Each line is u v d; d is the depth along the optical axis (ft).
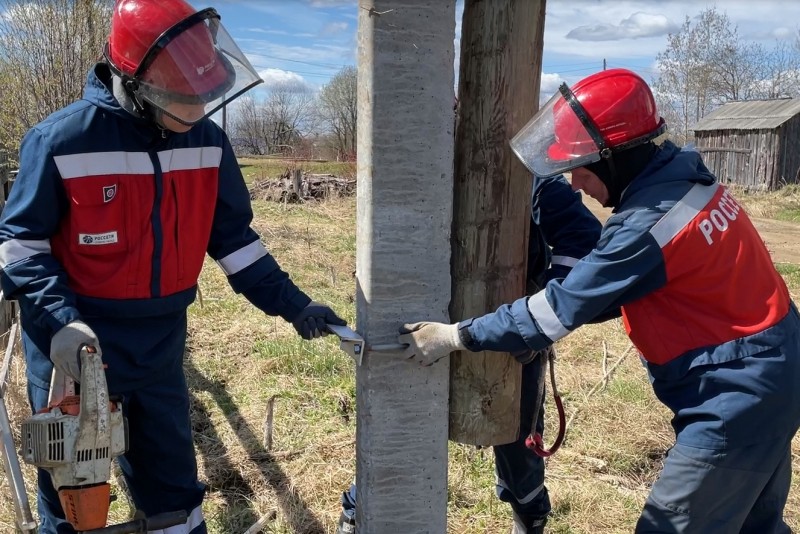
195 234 7.91
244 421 14.33
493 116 7.13
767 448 6.88
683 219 6.61
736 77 116.98
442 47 6.61
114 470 12.10
